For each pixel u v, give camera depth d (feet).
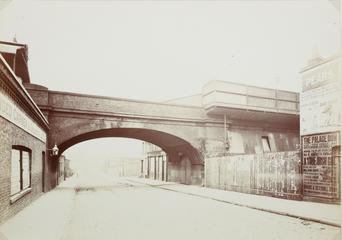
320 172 42.91
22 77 58.18
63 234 22.54
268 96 75.56
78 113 62.95
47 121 54.39
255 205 39.27
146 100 68.90
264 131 81.92
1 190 24.16
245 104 72.43
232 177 61.77
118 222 28.91
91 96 64.23
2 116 23.48
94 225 27.40
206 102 73.77
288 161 47.75
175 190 65.05
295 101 78.48
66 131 61.98
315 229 25.98
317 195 42.96
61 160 105.91
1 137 23.48
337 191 40.45
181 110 72.18
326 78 43.27
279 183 49.08
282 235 23.59
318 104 44.34
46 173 57.52
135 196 54.29
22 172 34.14
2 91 23.20
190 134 73.10
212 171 69.62
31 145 38.27
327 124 42.57
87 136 75.46
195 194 55.72
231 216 32.53
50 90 61.21
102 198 50.75
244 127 79.25
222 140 75.46
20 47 44.86
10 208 28.09
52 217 29.35
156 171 115.03
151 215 33.12
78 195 55.83
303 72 47.60
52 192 56.70
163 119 70.03
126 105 67.15
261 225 27.58
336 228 26.43
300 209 35.53
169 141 82.02
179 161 91.20
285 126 85.25
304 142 46.06
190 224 27.91
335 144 41.14
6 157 25.45
